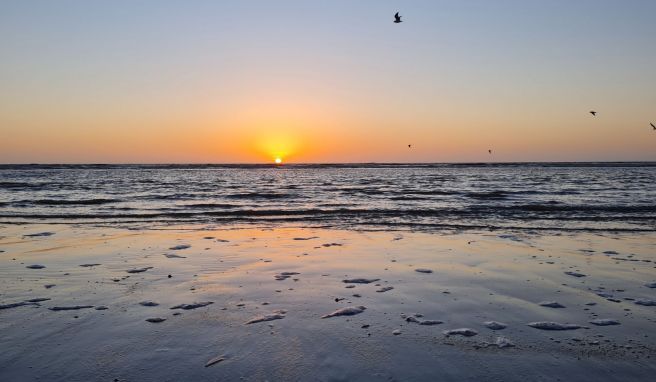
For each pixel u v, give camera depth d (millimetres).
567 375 4324
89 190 34438
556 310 6273
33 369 4449
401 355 4770
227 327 5586
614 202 23609
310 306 6438
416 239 12508
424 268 8875
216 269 8758
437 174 82938
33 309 6266
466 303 6594
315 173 96125
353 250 10820
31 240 12102
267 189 36594
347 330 5484
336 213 19188
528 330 5500
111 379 4250
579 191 31922
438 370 4434
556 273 8461
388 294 7055
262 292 7160
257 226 15336
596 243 11828
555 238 12648
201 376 4316
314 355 4773
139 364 4559
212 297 6875
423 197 27562
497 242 11992
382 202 24547
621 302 6648
